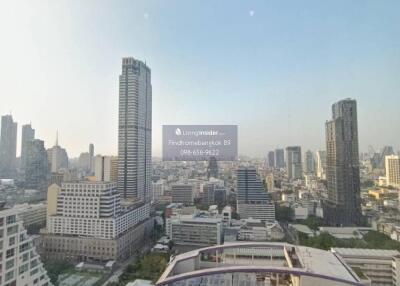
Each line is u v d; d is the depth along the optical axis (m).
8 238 37.88
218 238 89.44
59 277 70.00
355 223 97.44
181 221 92.69
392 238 77.12
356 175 99.88
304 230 95.06
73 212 88.38
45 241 86.19
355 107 100.94
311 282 29.39
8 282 37.47
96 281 67.38
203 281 31.20
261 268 30.94
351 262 56.84
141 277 63.34
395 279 54.47
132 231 93.56
